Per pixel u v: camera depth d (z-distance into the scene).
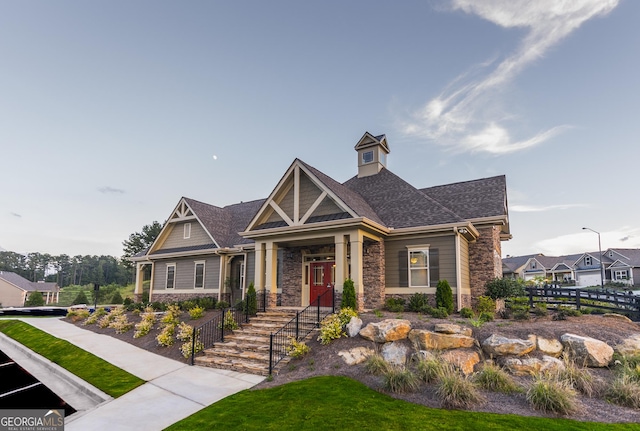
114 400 8.34
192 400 8.12
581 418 6.45
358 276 13.48
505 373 8.40
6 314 26.88
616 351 9.36
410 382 7.73
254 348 11.45
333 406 6.90
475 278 15.62
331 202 15.05
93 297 57.78
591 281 54.09
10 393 9.45
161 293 24.30
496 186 17.33
